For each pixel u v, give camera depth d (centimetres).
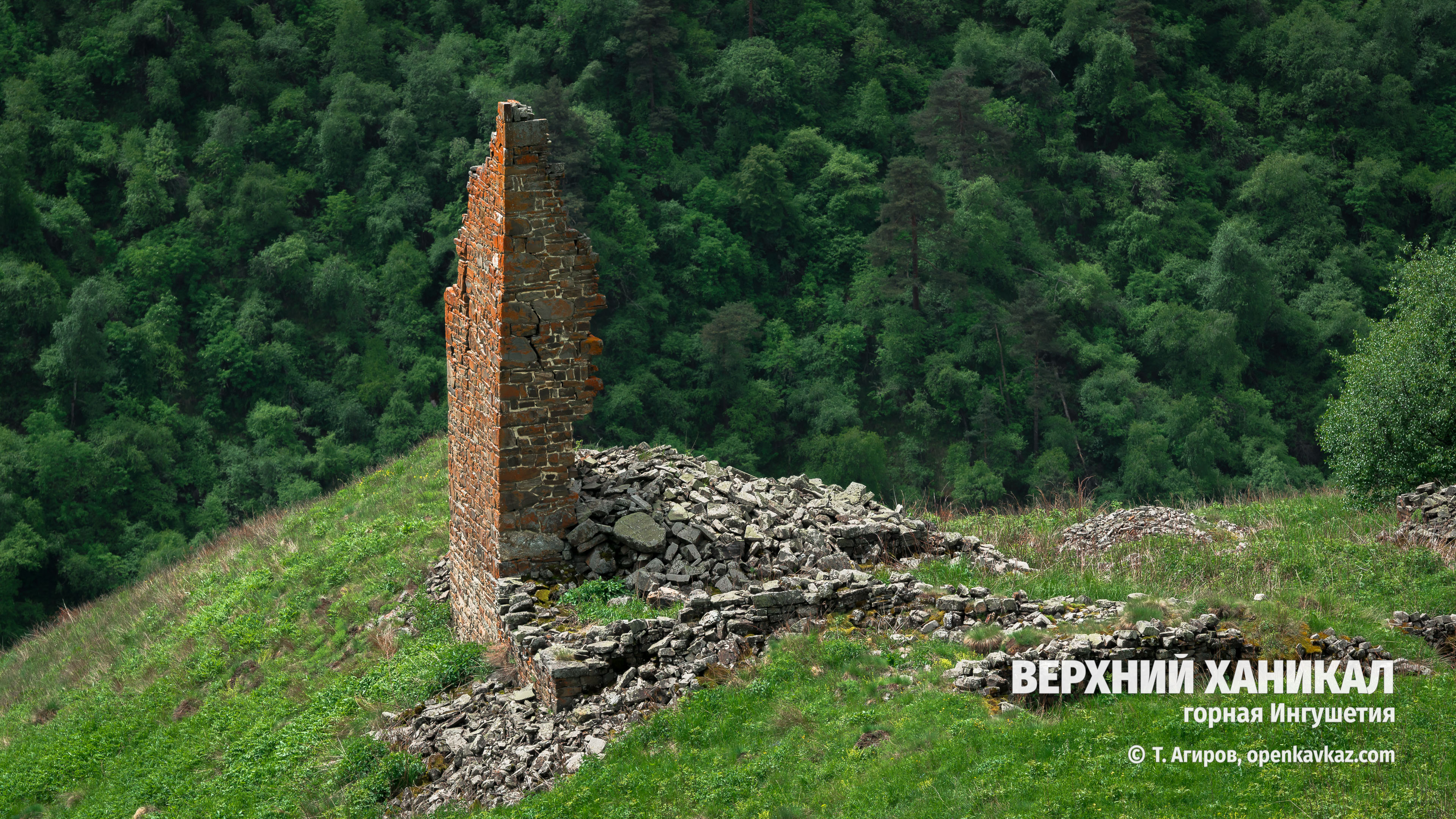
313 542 2486
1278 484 8106
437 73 10025
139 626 2461
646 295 9062
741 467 8438
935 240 9312
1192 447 8238
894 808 1133
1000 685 1320
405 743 1588
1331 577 1933
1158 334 9150
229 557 2645
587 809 1292
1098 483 8400
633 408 8444
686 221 9606
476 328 1752
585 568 1747
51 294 8331
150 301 8938
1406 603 1795
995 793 1112
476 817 1365
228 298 9062
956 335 9169
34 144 9538
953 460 8381
